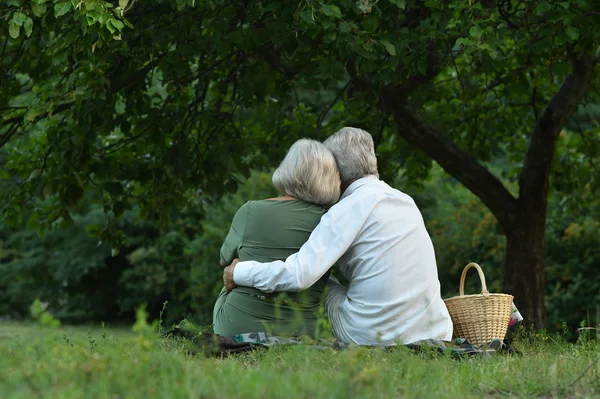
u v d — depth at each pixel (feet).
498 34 28.09
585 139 41.50
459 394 11.19
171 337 17.43
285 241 17.53
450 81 40.42
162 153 33.32
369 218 17.20
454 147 34.78
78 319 104.94
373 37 25.71
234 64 32.96
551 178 43.01
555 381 12.77
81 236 98.22
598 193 42.96
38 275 104.68
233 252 17.88
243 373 11.70
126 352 13.66
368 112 34.81
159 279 90.22
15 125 33.81
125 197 36.94
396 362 13.78
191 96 36.01
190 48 28.50
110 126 32.04
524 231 35.27
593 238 63.00
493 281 65.82
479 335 18.24
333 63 25.88
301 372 11.61
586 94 38.55
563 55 32.12
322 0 23.89
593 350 17.17
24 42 30.27
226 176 34.04
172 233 91.97
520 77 32.89
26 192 34.91
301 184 17.80
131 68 30.73
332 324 17.63
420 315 17.13
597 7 25.88
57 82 26.25
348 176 18.19
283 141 35.60
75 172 33.55
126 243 37.65
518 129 42.73
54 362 12.17
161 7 28.71
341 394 9.90
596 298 61.05
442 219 72.95
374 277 17.12
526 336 20.98
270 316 17.19
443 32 25.75
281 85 33.63
